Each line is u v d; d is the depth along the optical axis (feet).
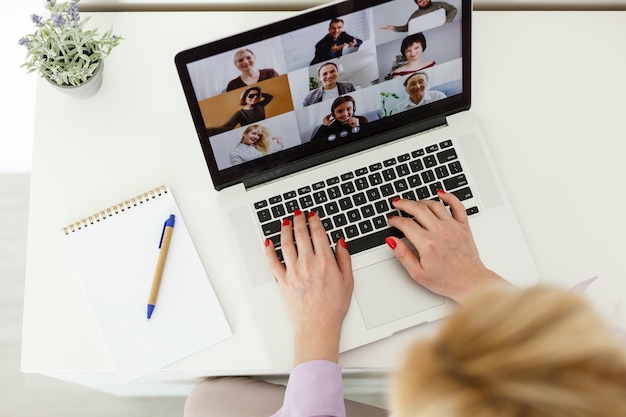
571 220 2.81
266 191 2.78
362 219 2.75
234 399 3.28
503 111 2.96
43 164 2.88
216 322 2.68
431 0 2.32
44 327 2.69
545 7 3.16
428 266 2.58
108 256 2.75
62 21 2.57
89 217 2.78
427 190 2.79
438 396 1.17
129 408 4.68
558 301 1.20
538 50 3.04
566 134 2.93
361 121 2.72
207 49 2.27
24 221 4.84
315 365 2.41
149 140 2.91
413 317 2.63
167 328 2.67
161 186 2.83
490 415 1.11
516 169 2.88
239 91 2.41
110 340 2.66
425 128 2.87
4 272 4.80
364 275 2.67
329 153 2.81
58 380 4.70
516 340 1.17
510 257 2.72
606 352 1.15
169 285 2.71
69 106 2.93
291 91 2.48
